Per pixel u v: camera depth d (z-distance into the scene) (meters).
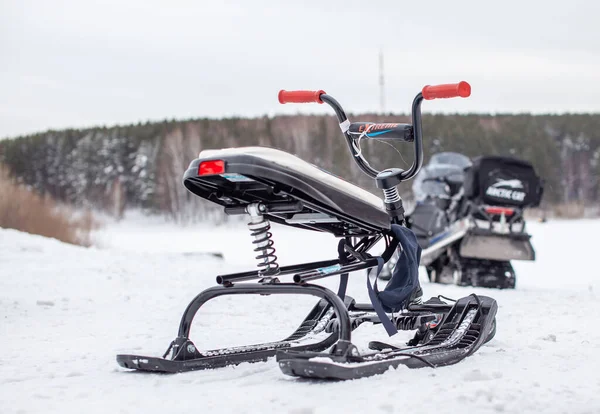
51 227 13.49
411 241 2.99
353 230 2.95
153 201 52.06
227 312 5.05
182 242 23.73
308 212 2.84
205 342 3.72
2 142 63.59
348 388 2.39
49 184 62.03
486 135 57.47
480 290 7.08
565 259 13.17
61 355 3.39
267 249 2.74
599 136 60.03
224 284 2.79
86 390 2.56
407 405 2.18
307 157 53.59
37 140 63.50
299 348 3.06
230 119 62.16
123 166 59.69
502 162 8.12
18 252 8.91
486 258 8.05
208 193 2.79
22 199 13.41
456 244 8.43
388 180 3.06
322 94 3.24
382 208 2.80
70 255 8.97
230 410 2.19
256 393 2.39
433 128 56.88
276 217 2.90
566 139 60.59
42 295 5.95
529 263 12.38
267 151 2.50
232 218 49.25
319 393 2.35
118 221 52.03
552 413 2.12
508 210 8.14
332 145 52.75
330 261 2.95
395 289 3.01
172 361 2.77
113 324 4.54
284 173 2.48
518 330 4.03
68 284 6.60
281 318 4.76
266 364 2.89
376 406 2.16
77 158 60.72
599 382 2.55
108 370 2.95
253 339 3.82
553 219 36.91
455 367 2.79
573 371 2.77
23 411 2.27
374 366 2.56
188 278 7.24
